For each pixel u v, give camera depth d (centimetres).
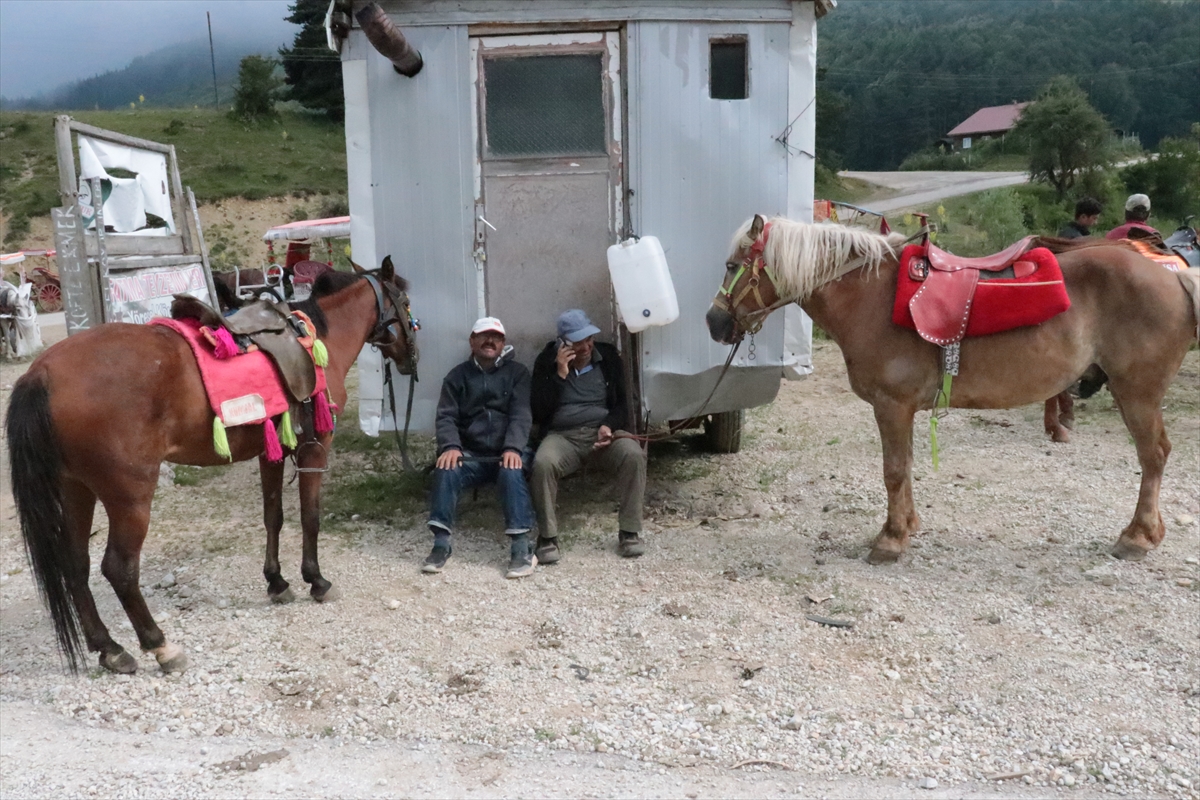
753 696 327
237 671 356
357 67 472
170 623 398
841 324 433
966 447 613
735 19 469
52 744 311
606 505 543
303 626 392
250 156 3812
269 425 370
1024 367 409
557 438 465
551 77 480
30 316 1283
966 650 353
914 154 6812
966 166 5353
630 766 290
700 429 693
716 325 448
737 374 500
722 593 410
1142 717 307
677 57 470
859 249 424
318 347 394
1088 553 439
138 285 633
